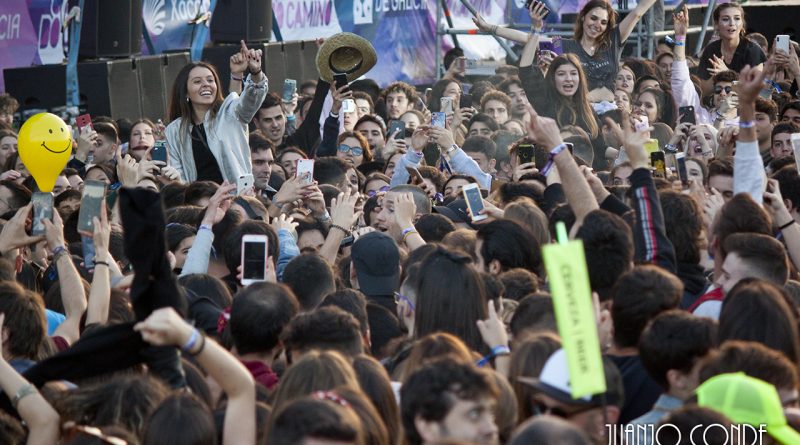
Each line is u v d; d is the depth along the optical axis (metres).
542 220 18.11
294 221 21.94
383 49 49.31
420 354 11.76
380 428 10.48
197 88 26.33
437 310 13.51
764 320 12.25
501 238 16.66
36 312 14.24
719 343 12.35
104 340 11.27
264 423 11.40
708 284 16.55
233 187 18.25
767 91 32.66
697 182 21.47
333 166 26.28
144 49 40.69
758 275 14.38
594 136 31.00
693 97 36.31
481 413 9.54
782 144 26.70
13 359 14.16
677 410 9.45
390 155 29.70
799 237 17.09
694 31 49.50
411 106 36.91
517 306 13.56
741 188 17.06
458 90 38.28
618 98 33.53
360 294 15.06
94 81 36.62
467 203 20.70
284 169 28.92
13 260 17.64
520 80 34.16
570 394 10.03
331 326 12.91
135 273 10.30
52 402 12.45
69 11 36.97
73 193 23.81
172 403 10.64
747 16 48.28
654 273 12.84
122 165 23.25
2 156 29.70
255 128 34.69
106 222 15.76
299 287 16.31
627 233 14.39
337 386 10.97
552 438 8.18
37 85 36.34
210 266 19.38
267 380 13.49
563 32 47.91
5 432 12.36
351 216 20.31
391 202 20.88
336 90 31.08
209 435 10.59
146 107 38.16
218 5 41.59
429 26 51.53
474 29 48.81
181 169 26.73
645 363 11.73
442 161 27.84
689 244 16.23
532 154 24.69
